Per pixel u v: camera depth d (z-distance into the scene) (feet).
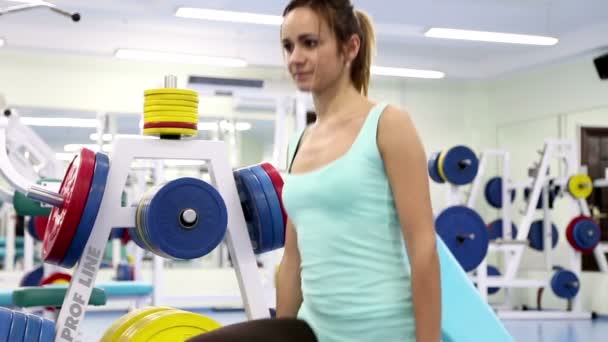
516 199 28.81
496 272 25.27
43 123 26.03
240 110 27.86
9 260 24.68
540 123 28.63
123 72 26.89
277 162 21.18
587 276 25.36
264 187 8.11
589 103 26.55
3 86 25.66
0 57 25.64
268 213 8.04
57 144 26.00
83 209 7.23
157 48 25.85
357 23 3.94
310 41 3.83
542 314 23.72
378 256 3.71
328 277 3.77
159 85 24.40
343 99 3.98
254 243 8.45
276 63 27.25
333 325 3.77
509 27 25.45
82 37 24.84
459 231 19.93
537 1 22.85
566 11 23.80
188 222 7.47
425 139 30.86
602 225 26.02
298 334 3.76
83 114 26.37
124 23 24.70
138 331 7.32
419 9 23.30
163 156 8.00
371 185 3.69
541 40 23.65
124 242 19.61
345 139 3.83
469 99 31.48
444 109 31.17
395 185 3.66
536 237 25.08
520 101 29.73
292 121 28.35
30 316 7.24
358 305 3.70
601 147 26.11
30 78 25.90
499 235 25.49
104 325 21.27
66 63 26.30
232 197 8.19
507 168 24.88
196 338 3.47
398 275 3.73
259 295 8.19
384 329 3.68
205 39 26.50
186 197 7.51
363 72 4.06
